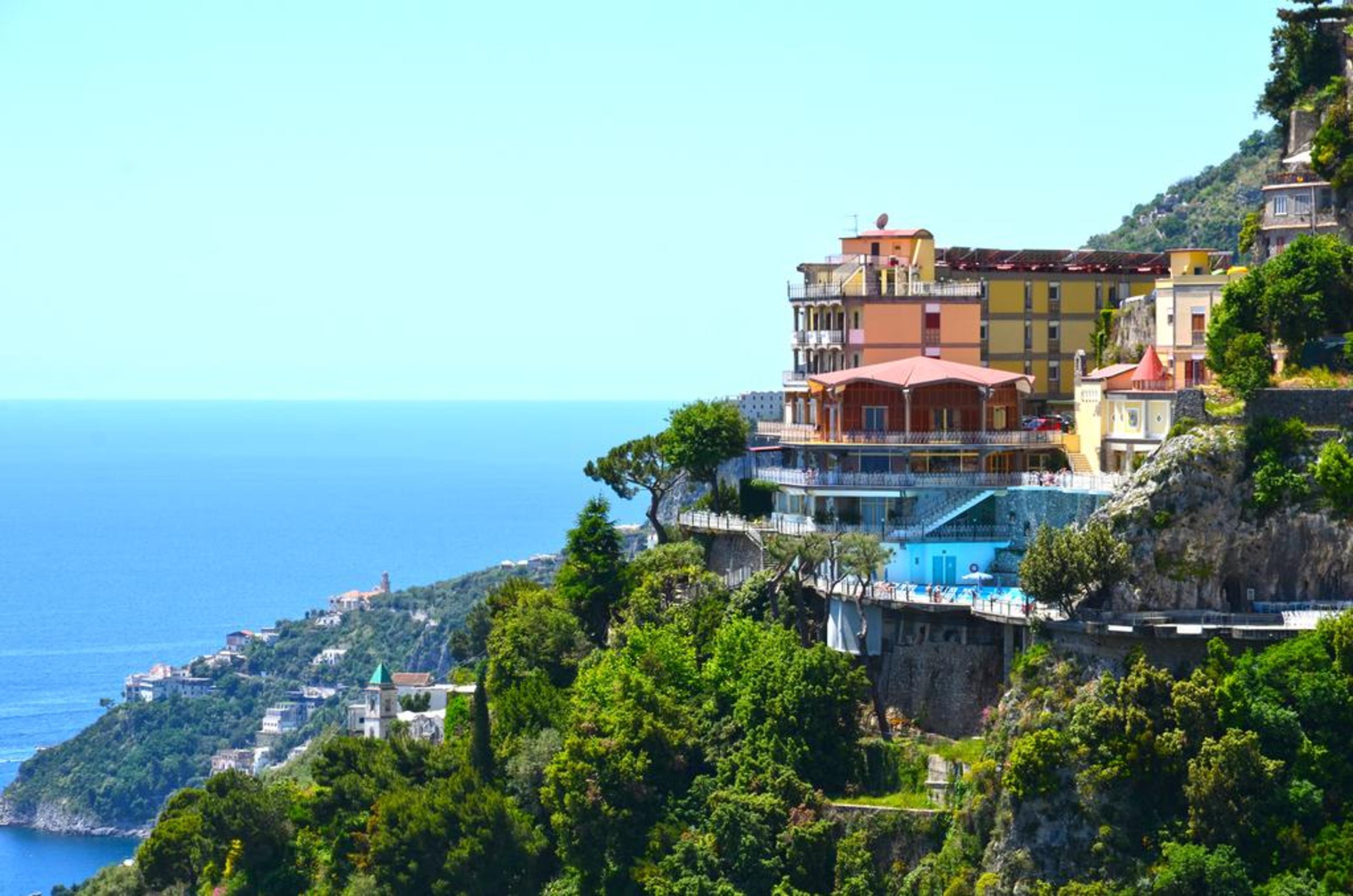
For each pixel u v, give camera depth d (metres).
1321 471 184.75
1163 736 173.12
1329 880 164.25
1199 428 190.00
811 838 195.50
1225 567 187.12
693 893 197.38
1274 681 173.00
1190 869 167.25
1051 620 184.88
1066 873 174.12
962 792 189.38
